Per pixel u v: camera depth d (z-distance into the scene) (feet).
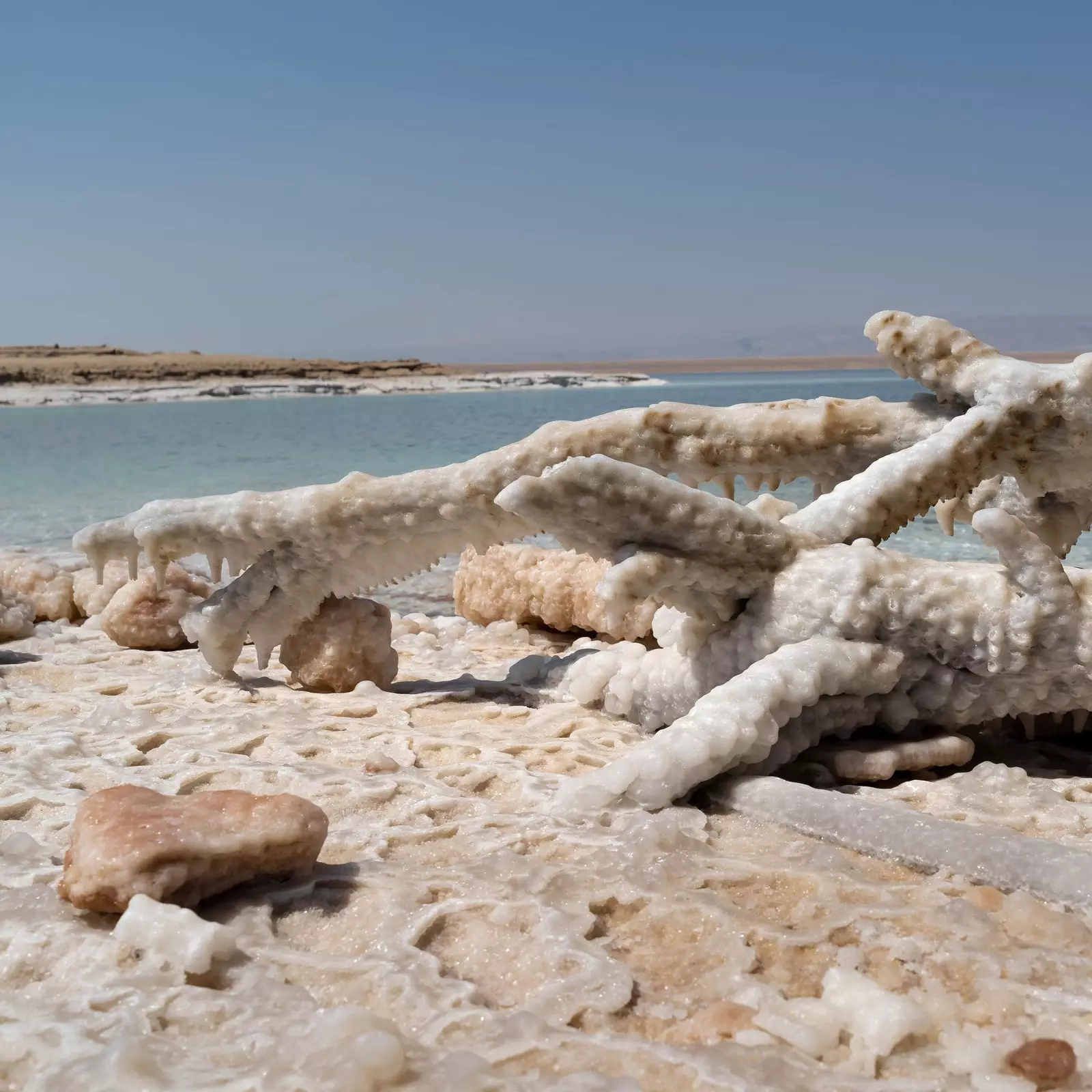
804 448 11.70
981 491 12.17
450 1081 4.90
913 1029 5.32
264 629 12.92
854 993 5.56
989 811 8.62
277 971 6.10
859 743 9.75
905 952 6.21
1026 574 9.14
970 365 11.02
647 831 7.89
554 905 6.89
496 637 17.52
